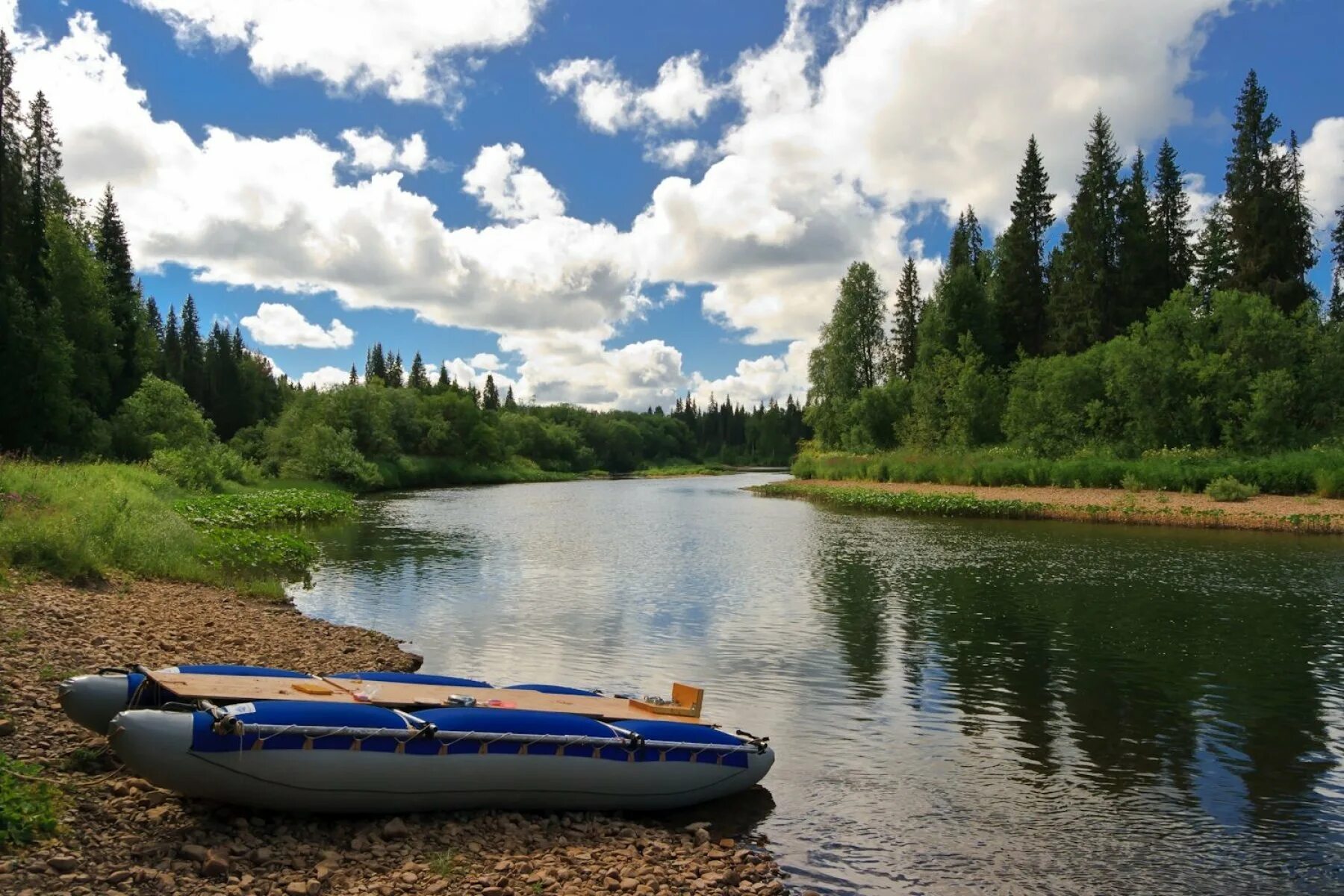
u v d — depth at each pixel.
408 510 39.47
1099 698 10.46
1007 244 64.69
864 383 71.94
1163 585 18.19
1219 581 18.61
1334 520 27.58
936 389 56.34
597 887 5.58
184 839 5.54
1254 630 13.99
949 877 6.14
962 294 61.84
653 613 15.12
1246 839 6.80
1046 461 43.03
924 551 23.80
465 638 12.95
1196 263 56.78
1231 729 9.37
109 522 15.52
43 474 20.45
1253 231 48.81
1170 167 58.44
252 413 84.38
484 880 5.49
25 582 11.69
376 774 6.12
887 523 32.25
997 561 21.81
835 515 36.12
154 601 12.63
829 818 7.11
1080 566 20.84
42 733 6.71
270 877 5.25
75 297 44.69
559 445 110.44
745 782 7.43
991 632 13.80
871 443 62.44
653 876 5.80
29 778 5.80
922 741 8.98
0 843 4.98
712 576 19.31
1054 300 58.72
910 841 6.70
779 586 18.03
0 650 8.45
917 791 7.68
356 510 37.81
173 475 33.97
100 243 54.25
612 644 12.77
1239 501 32.75
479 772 6.45
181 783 5.62
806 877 6.10
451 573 19.33
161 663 9.12
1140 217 55.75
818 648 12.73
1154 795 7.64
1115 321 55.34
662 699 8.39
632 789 6.94
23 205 40.81
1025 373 51.78
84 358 44.28
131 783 6.17
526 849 6.10
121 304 51.00
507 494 55.53
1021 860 6.41
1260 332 40.25
